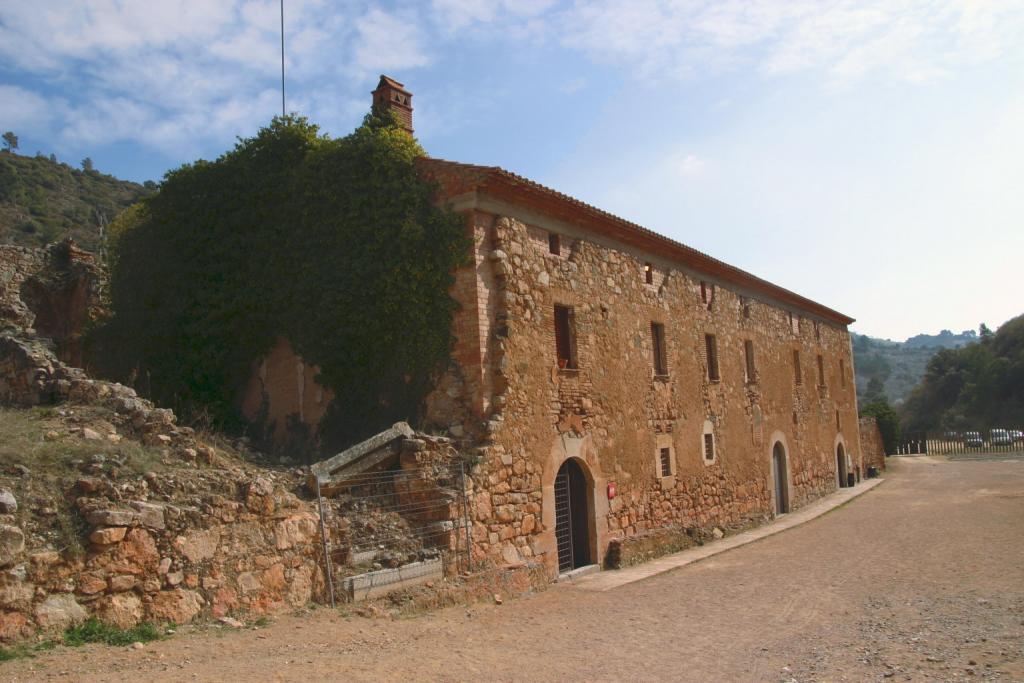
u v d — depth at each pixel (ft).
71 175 202.90
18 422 33.19
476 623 33.37
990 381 232.12
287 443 51.06
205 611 28.14
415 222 47.19
